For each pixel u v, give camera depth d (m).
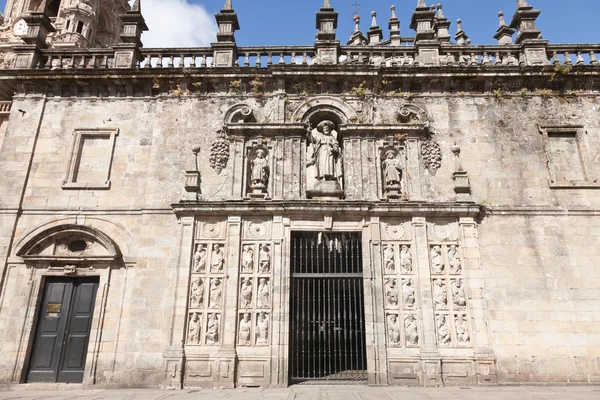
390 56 17.97
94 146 16.78
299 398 11.33
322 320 16.22
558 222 15.37
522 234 15.21
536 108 16.84
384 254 14.99
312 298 15.30
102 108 17.12
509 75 16.78
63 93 17.34
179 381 13.55
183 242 15.03
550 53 17.83
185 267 14.78
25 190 16.02
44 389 13.68
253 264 14.91
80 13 40.16
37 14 18.25
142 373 13.88
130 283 14.88
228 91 17.20
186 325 14.28
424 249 14.88
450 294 14.58
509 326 14.25
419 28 18.00
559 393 11.95
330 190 15.72
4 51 40.16
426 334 14.08
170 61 17.78
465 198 15.52
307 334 15.25
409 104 16.83
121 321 14.52
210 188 15.91
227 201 15.17
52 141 16.69
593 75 16.75
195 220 15.38
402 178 16.03
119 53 17.73
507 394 11.80
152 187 15.91
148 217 15.54
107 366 14.07
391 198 15.60
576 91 17.05
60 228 15.33
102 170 16.41
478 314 14.28
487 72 16.80
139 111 17.05
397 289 14.66
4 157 16.36
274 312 14.32
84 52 17.95
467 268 14.73
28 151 16.45
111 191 16.02
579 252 15.05
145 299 14.63
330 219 15.16
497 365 13.89
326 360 16.00
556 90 17.03
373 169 15.99
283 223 15.16
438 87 17.11
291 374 14.44
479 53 17.86
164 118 16.83
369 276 14.66
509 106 16.88
